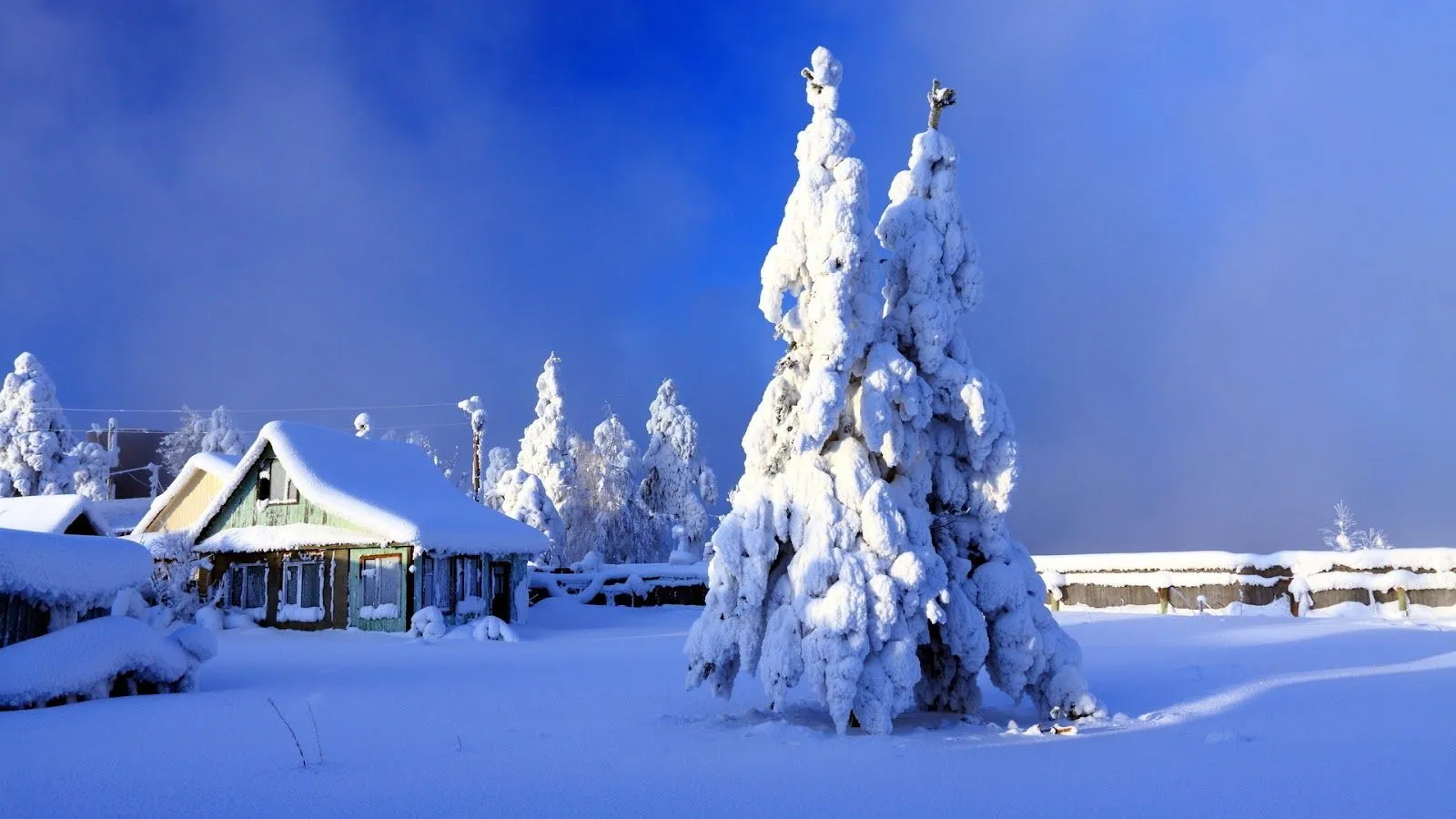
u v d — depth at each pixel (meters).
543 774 8.09
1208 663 16.41
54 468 56.72
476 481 50.81
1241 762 8.20
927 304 12.34
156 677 15.02
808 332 12.48
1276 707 11.30
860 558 11.08
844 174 12.07
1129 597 37.47
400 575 30.81
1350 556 33.09
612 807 6.89
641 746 9.56
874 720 10.45
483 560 34.66
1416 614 31.64
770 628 11.34
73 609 16.27
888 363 11.93
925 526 11.77
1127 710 11.61
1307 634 22.47
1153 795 7.04
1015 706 13.02
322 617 31.81
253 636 30.03
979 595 11.88
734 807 6.86
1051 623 12.02
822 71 12.62
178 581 32.97
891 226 12.80
